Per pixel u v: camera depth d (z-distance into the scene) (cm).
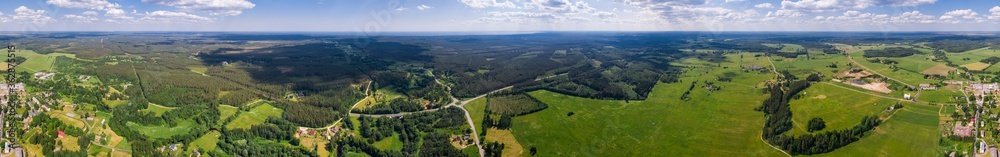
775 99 18562
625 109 19938
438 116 19275
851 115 15625
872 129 14312
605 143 15800
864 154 13062
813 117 15838
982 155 12094
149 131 16025
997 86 17038
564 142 15912
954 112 14750
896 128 14188
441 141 16138
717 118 17950
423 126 17800
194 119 17512
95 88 19225
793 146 13938
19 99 15962
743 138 15512
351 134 17112
